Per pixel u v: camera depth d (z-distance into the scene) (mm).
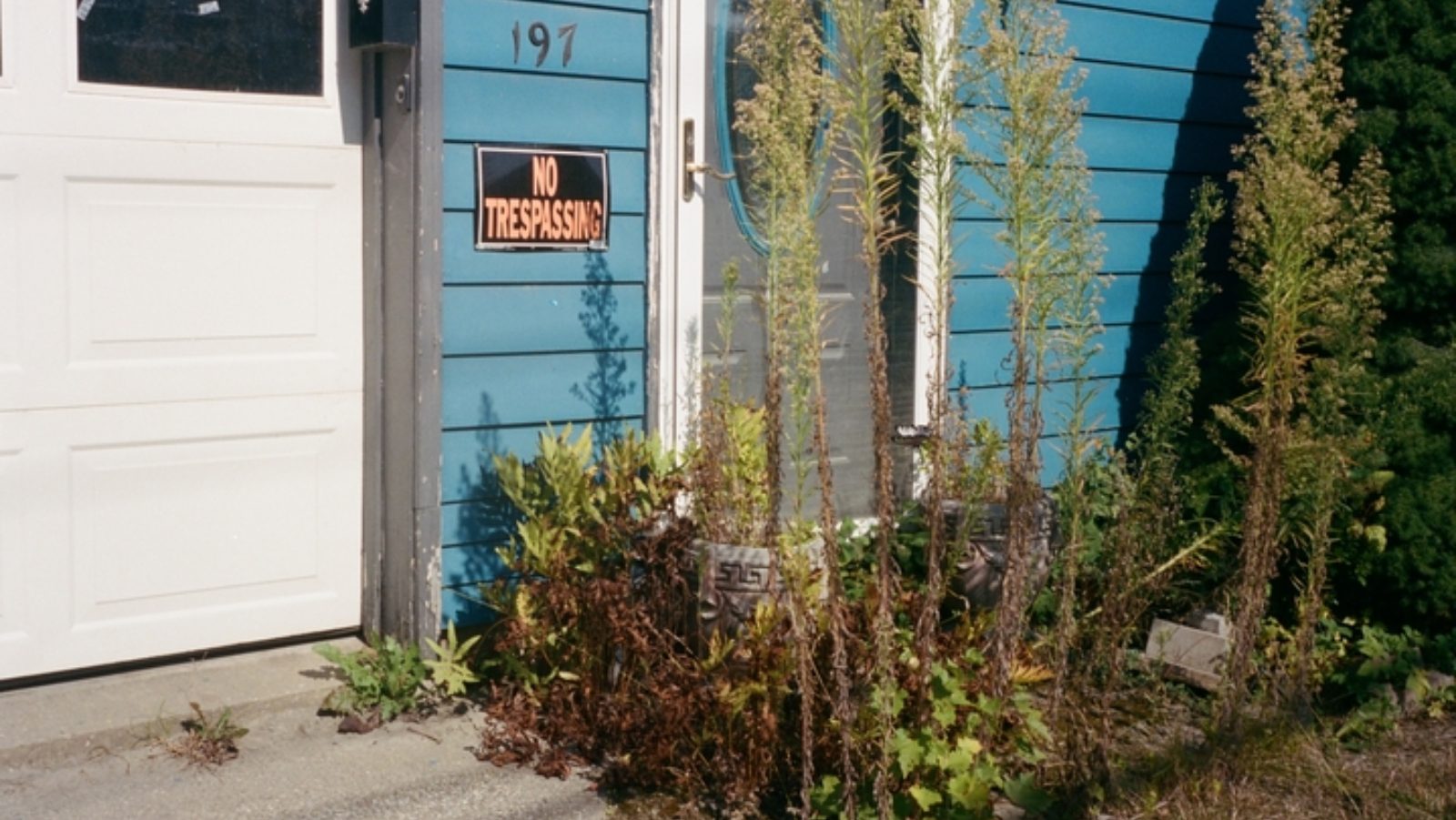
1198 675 5348
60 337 4590
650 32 5340
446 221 4926
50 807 4078
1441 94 5996
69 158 4559
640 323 5430
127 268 4680
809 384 4629
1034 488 4531
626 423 5418
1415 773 4719
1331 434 5395
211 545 4906
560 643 4738
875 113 4523
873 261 4062
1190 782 4547
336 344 5078
